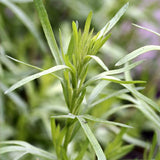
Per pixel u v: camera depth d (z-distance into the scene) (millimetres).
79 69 427
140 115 712
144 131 824
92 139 406
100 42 420
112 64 788
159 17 927
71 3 889
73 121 438
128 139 607
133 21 864
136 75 886
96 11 874
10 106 727
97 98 612
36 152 463
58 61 429
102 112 582
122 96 488
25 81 391
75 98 434
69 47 433
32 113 703
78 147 554
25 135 702
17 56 748
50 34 426
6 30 817
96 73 764
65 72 427
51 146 677
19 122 692
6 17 812
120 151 488
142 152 750
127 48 882
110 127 673
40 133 728
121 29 874
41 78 734
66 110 674
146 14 901
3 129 655
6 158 606
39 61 809
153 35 902
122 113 787
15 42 809
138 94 415
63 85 435
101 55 837
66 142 450
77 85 435
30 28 633
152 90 730
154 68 850
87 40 421
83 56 423
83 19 887
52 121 443
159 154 468
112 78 405
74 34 416
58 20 911
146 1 915
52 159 464
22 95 800
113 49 795
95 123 496
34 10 815
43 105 720
